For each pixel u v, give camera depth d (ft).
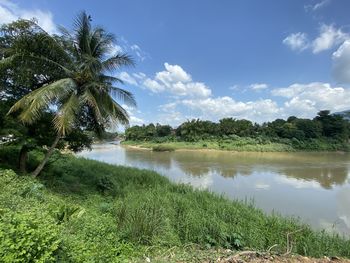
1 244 10.30
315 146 191.11
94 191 40.11
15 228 11.25
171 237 22.36
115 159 124.88
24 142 35.53
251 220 29.45
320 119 226.17
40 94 32.27
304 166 101.71
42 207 20.43
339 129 215.92
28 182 27.94
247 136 209.15
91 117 44.86
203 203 35.27
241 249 22.12
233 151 174.09
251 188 61.05
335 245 25.18
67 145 45.91
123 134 311.88
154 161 116.98
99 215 25.39
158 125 251.80
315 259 18.45
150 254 18.38
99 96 39.27
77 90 38.40
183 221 25.95
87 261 12.84
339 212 43.98
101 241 17.76
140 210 24.76
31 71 35.53
